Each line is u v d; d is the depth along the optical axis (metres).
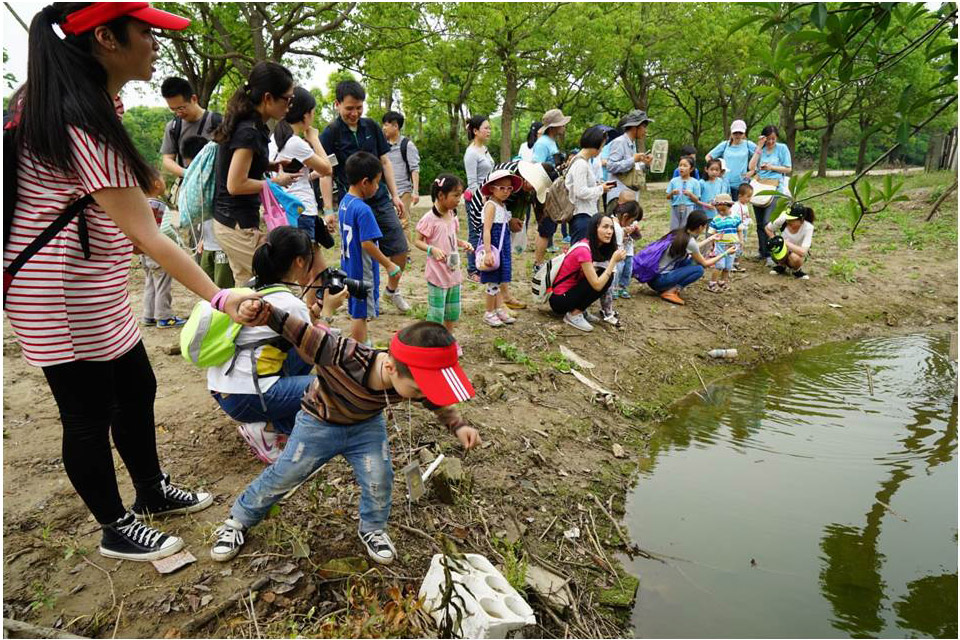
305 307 3.13
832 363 6.96
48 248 2.33
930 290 9.13
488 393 4.85
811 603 3.34
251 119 3.92
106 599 2.64
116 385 2.77
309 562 2.90
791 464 4.75
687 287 8.11
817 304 8.34
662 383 6.05
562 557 3.55
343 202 4.62
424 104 22.83
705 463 4.75
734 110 28.48
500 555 3.33
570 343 6.12
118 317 2.59
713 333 7.14
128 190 2.32
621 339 6.48
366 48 15.72
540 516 3.82
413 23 16.22
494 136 41.09
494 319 6.12
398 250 5.74
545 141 7.85
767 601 3.35
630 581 3.45
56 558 2.84
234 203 4.15
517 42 19.75
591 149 6.75
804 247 8.71
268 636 2.54
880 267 9.73
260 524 3.06
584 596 3.30
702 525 3.97
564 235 10.35
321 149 4.99
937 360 7.03
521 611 2.69
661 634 3.11
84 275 2.42
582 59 21.86
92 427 2.60
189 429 3.83
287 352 3.33
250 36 16.12
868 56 2.12
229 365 3.19
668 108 31.97
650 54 24.28
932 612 3.29
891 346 7.52
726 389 6.20
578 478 4.29
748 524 4.00
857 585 3.48
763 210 9.23
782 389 6.21
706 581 3.50
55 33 2.21
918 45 2.04
